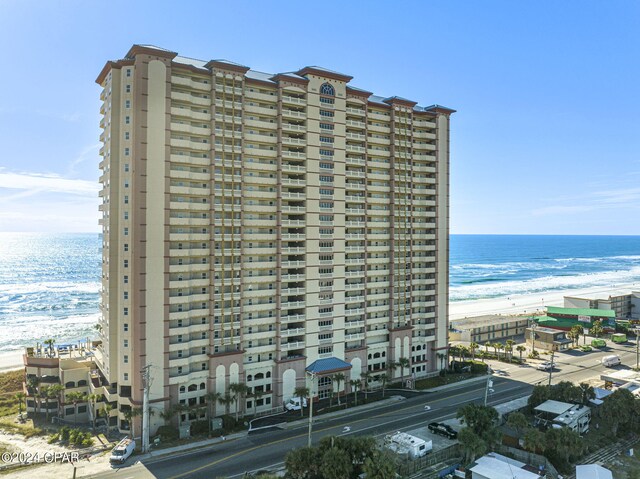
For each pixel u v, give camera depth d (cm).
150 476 6144
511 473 5809
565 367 12044
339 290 9625
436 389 10094
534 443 6544
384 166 10488
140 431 7325
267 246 8888
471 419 6844
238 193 8431
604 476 5934
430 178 11031
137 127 7419
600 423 8200
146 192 7444
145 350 7412
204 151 8206
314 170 9256
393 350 10444
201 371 8088
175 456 6750
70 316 19838
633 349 14138
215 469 6347
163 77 7619
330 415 8469
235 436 7475
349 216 10081
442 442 7238
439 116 11150
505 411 8262
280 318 8844
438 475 6234
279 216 8838
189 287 8000
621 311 18788
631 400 7719
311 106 9231
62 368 8488
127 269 7525
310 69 9175
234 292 8381
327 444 5916
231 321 8300
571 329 14712
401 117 10650
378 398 9388
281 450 6956
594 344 14375
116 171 7800
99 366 8531
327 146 9450
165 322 7600
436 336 11112
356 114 10031
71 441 7212
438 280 11150
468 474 6172
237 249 8438
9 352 14338
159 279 7550
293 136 9250
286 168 8950
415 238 10925
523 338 15625
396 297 10525
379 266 10462
